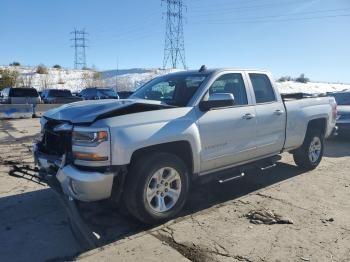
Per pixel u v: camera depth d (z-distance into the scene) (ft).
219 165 16.62
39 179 15.35
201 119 15.48
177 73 18.49
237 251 12.42
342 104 39.50
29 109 61.31
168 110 14.69
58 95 80.43
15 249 12.71
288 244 12.92
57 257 12.14
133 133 13.26
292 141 20.67
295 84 188.03
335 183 20.33
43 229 14.28
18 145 32.68
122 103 14.43
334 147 32.45
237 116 17.01
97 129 12.77
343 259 11.92
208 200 17.43
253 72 18.92
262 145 18.53
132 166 13.67
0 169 23.18
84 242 12.83
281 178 21.29
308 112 21.63
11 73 158.30
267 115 18.65
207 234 13.71
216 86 16.62
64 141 13.99
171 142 14.49
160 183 14.29
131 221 14.83
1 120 56.95
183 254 12.23
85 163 12.92
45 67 223.71
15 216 15.55
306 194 18.39
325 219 15.16
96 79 219.41
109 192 13.16
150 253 12.30
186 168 15.07
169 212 14.60
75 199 13.56
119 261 11.80
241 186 19.65
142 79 227.40
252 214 15.55
